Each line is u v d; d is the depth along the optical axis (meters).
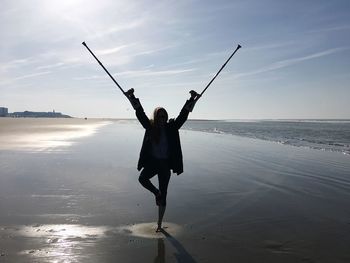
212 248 3.76
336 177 7.82
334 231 4.34
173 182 7.22
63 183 6.86
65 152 11.91
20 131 24.52
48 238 3.97
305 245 3.88
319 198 5.99
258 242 3.95
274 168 9.03
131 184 6.85
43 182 6.93
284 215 5.00
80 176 7.59
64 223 4.49
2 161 9.59
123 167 8.88
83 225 4.43
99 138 19.28
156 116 4.18
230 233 4.23
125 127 39.47
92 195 5.95
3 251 3.58
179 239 4.00
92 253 3.56
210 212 5.11
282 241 3.99
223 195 6.15
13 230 4.21
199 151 13.05
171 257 3.51
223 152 12.72
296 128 38.28
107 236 4.06
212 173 8.28
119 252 3.61
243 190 6.54
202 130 33.78
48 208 5.14
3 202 5.45
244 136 22.81
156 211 5.08
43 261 3.35
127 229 4.31
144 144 4.17
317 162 10.09
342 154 12.07
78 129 30.80
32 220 4.59
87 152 12.04
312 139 19.64
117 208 5.20
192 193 6.27
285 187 6.82
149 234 4.15
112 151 12.49
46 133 23.00
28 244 3.78
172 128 4.20
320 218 4.87
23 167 8.66
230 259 3.49
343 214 5.07
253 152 12.70
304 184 7.10
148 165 4.18
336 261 3.47
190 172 8.40
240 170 8.73
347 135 23.62
